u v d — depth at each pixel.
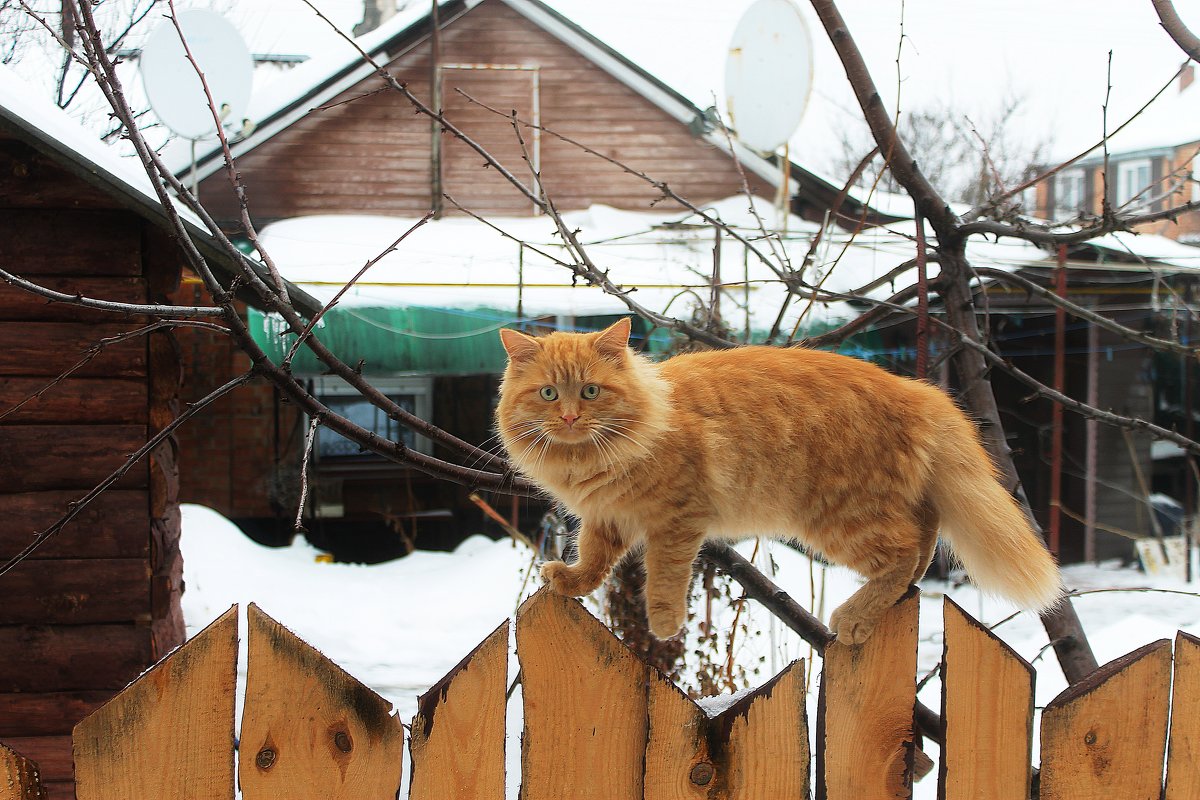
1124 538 10.84
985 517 2.41
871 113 3.54
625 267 9.12
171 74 6.12
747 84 5.59
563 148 11.16
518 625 1.78
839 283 8.44
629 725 1.83
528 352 2.66
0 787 1.65
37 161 4.16
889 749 1.94
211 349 11.01
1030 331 10.88
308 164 10.88
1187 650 2.02
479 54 11.04
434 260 9.41
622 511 2.53
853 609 2.32
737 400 2.47
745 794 1.87
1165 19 3.07
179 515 4.74
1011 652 1.94
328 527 11.23
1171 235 12.55
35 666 4.31
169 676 1.68
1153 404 10.86
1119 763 1.99
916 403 2.49
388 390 11.39
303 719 1.73
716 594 5.14
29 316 4.22
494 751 1.79
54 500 4.30
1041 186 15.74
